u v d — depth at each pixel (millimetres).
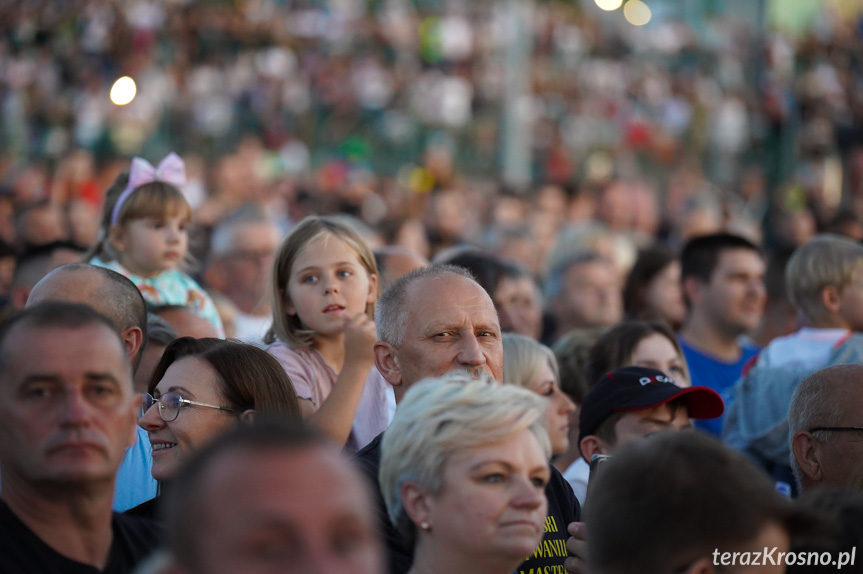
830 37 67438
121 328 11188
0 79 56812
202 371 10656
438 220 36062
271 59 59375
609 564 6793
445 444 7691
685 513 6582
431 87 59438
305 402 12820
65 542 7340
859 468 9664
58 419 7070
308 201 41469
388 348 10820
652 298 22391
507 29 56188
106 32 57812
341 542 4938
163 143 52656
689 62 67750
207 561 4910
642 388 11883
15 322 7324
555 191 43125
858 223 29719
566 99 63219
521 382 13367
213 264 22812
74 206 28906
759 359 16109
